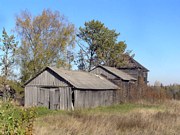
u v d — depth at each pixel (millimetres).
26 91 45844
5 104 7699
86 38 78125
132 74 74875
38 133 14758
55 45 62781
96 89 45719
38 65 60250
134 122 21469
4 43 44625
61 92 43156
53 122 20312
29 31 61000
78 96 42594
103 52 78625
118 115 26672
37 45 60531
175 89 66562
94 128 18172
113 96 51469
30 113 8023
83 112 30781
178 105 45344
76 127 18047
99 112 32438
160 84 68312
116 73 59250
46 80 44562
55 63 62969
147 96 56812
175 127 21062
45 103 44281
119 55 77938
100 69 60812
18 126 7512
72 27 65188
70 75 45125
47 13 62500
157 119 24391
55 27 63125
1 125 7191
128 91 56250
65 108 42469
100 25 77500
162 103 50000
